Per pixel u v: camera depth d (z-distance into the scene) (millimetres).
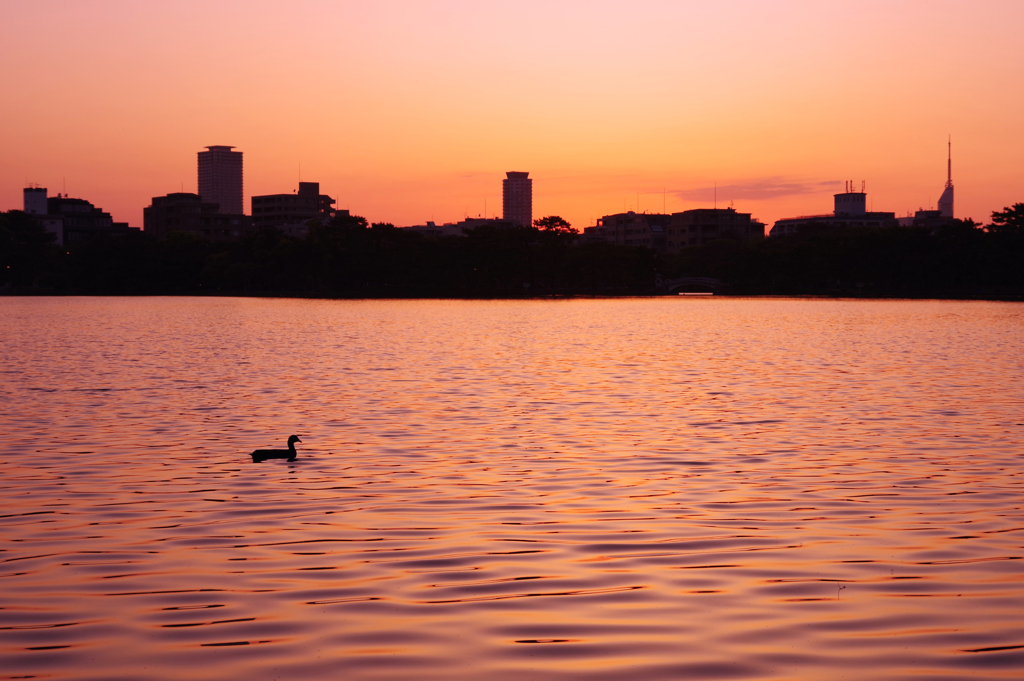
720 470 24828
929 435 30750
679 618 13250
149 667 11570
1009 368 56406
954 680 11086
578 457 26797
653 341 84188
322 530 18500
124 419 34562
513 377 51188
